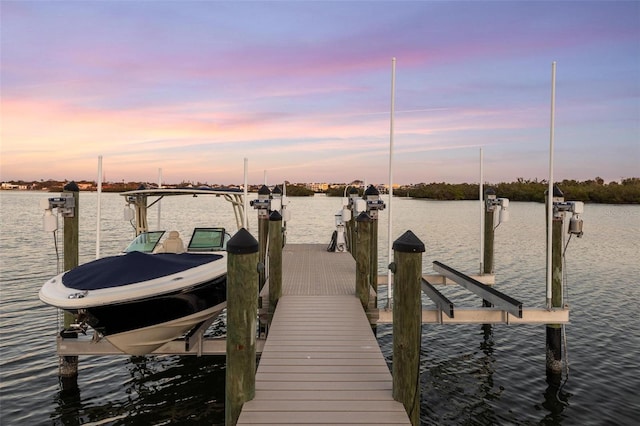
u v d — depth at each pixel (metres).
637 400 7.69
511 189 85.62
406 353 4.22
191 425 7.02
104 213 52.09
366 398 4.41
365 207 9.77
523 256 22.55
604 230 35.72
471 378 8.69
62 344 7.53
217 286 7.44
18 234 29.70
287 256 12.95
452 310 7.35
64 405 7.57
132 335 6.64
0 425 6.90
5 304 12.86
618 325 11.62
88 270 6.84
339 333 6.23
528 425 6.96
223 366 9.33
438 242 28.23
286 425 3.91
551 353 8.78
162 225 34.81
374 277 9.48
